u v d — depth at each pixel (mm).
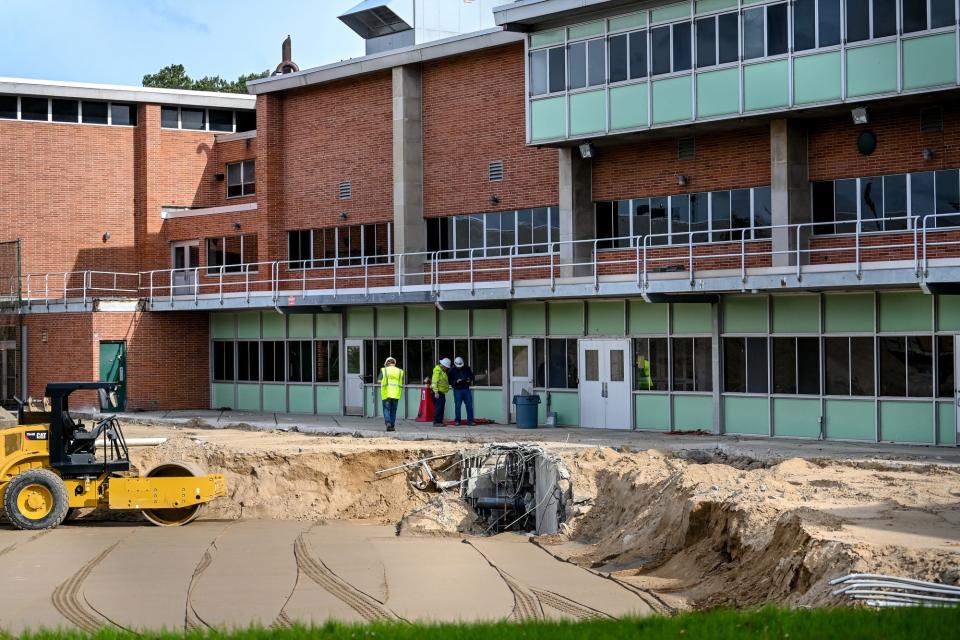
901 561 12953
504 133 37156
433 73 39219
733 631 10094
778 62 29125
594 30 32625
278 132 44344
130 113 50656
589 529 22766
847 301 28734
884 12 27453
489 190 37531
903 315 27828
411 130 39438
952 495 18016
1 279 48469
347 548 21625
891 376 28047
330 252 42656
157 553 20906
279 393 44094
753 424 30469
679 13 30922
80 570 19172
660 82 31312
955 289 26000
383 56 39594
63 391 23234
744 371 30641
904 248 28734
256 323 44969
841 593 11719
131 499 23266
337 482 27750
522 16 33188
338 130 42188
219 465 27875
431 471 27844
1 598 16891
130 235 50469
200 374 46594
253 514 26906
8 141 48656
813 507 16922
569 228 34531
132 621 15180
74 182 49562
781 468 22266
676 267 32719
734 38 29938
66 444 23328
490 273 37656
